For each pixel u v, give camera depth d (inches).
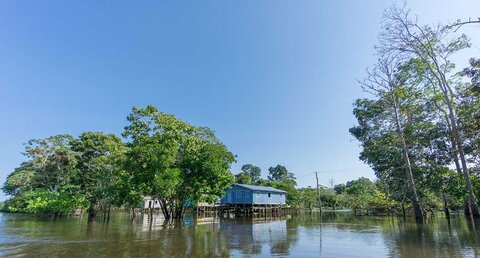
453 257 377.1
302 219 1331.2
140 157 932.0
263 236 647.1
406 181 1079.0
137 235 649.0
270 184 2539.4
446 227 762.8
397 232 685.9
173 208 1170.6
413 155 1135.6
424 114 1047.6
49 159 1513.3
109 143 1460.4
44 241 554.3
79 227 849.5
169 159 929.5
